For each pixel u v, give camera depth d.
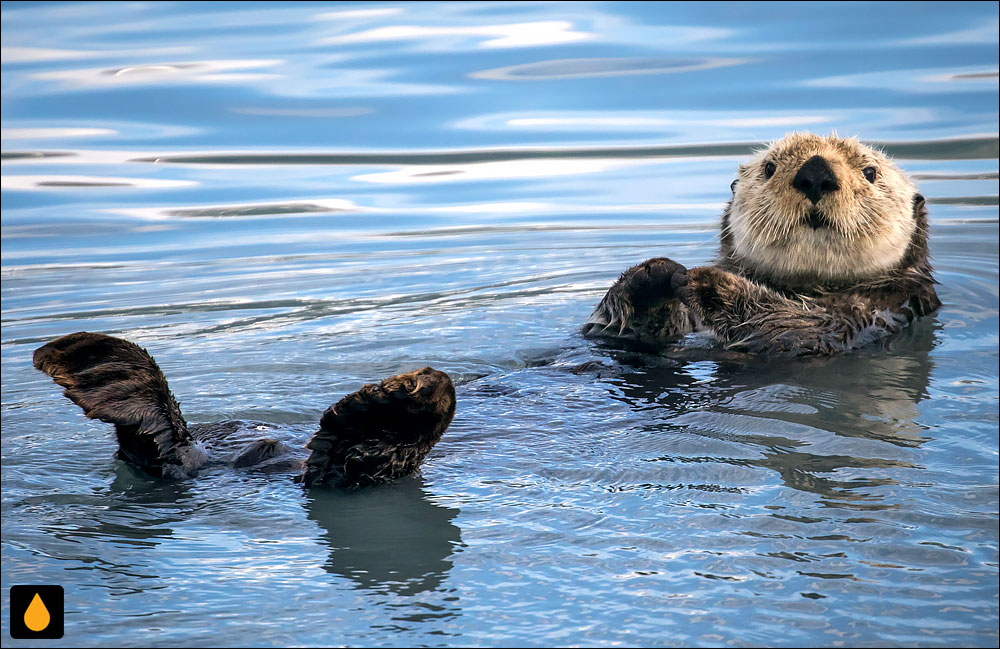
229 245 21.05
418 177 24.94
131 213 23.06
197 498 8.96
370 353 13.86
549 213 22.78
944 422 10.34
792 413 10.74
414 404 8.91
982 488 8.62
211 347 14.41
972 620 6.68
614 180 24.34
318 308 16.52
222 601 7.12
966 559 7.43
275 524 8.41
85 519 8.52
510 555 7.71
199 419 11.39
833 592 7.04
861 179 13.55
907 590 7.04
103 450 10.33
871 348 13.27
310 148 26.50
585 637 6.61
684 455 9.63
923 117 24.98
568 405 11.36
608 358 13.11
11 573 7.52
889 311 13.93
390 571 7.52
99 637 6.68
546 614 6.88
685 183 24.00
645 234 21.06
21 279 18.83
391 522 8.37
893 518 8.08
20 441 10.66
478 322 15.30
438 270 18.95
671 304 13.82
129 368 9.38
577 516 8.33
